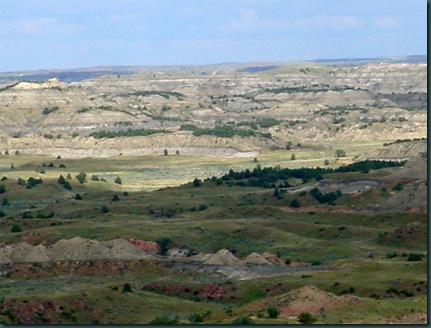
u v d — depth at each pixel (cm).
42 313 18388
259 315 16975
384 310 16888
